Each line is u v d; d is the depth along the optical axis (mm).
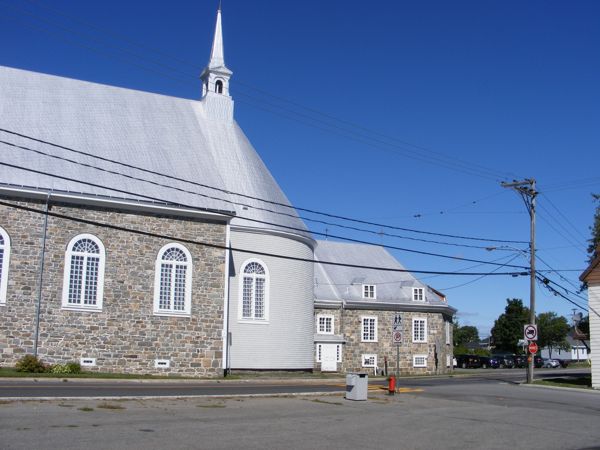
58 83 33938
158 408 17234
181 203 31797
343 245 53344
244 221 34469
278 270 35094
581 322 43750
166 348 30125
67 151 30641
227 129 37969
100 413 15695
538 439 14656
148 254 30328
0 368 26844
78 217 29094
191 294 30922
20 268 27797
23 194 28062
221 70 38906
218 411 17281
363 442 13555
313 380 31453
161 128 35250
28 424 13602
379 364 48000
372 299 49000
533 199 35750
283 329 34781
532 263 35406
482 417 18266
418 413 18766
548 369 66688
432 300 52062
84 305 28797
